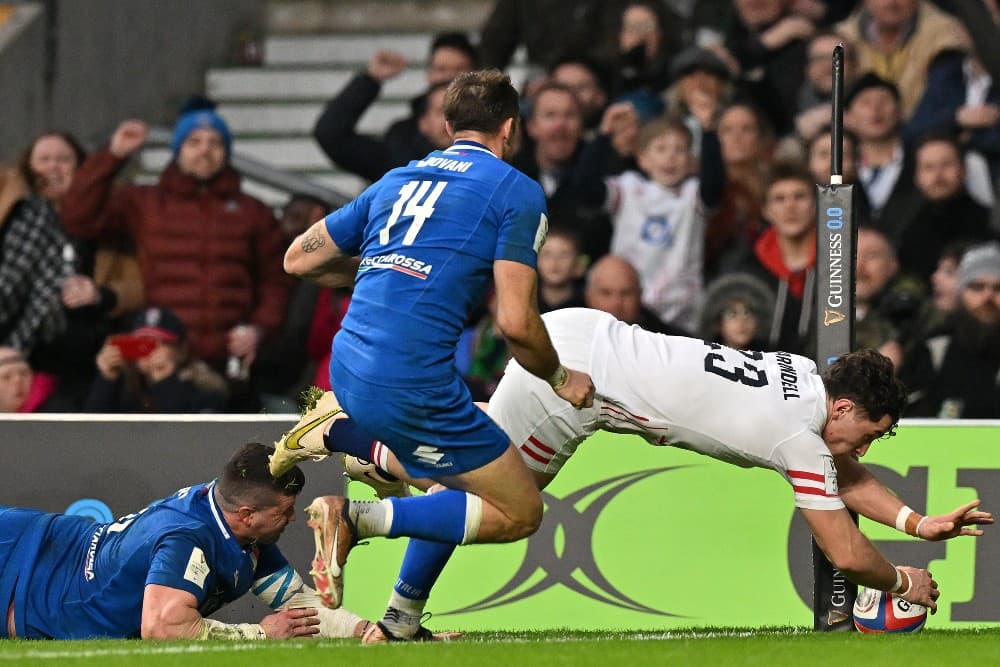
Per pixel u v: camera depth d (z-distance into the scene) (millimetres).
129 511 17922
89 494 17969
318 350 26844
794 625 17406
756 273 26328
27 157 27375
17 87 33000
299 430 13797
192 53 37031
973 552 17250
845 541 13797
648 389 14250
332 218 13406
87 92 34375
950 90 28953
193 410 25109
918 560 17297
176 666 11703
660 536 17641
